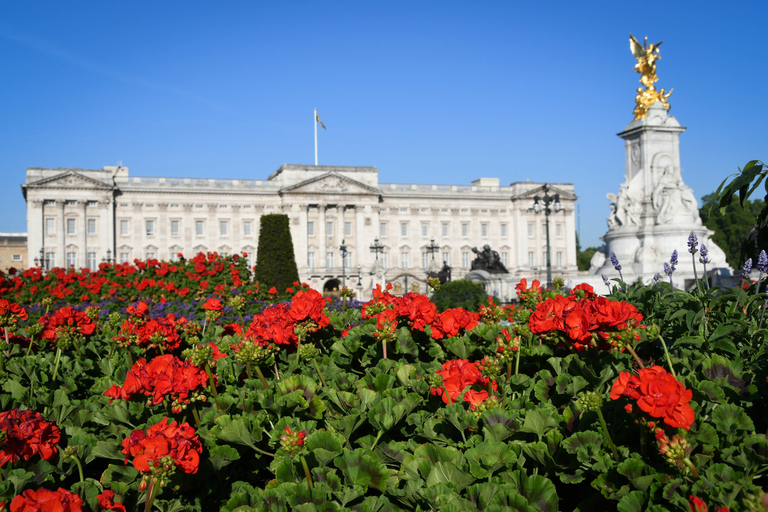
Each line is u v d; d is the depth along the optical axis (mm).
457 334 9484
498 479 5441
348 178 120438
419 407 7430
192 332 10734
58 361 9914
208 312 12156
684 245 47188
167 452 5188
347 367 9445
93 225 108938
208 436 6473
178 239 114312
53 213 107250
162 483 5176
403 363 8977
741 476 5031
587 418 6129
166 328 10008
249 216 117688
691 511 4645
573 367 7281
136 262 31125
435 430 6668
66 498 4797
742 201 10766
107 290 28594
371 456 5727
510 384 7660
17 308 11547
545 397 7316
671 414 4883
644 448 5613
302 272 116688
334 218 121062
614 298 10930
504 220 131250
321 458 5812
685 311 8898
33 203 106062
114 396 7090
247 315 20359
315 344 10102
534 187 131000
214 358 8758
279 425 6309
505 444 5637
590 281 47000
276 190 118375
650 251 46969
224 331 11766
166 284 28016
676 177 49250
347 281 120188
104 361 10305
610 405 6594
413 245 126438
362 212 121938
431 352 9617
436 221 127875
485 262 85750
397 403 6812
